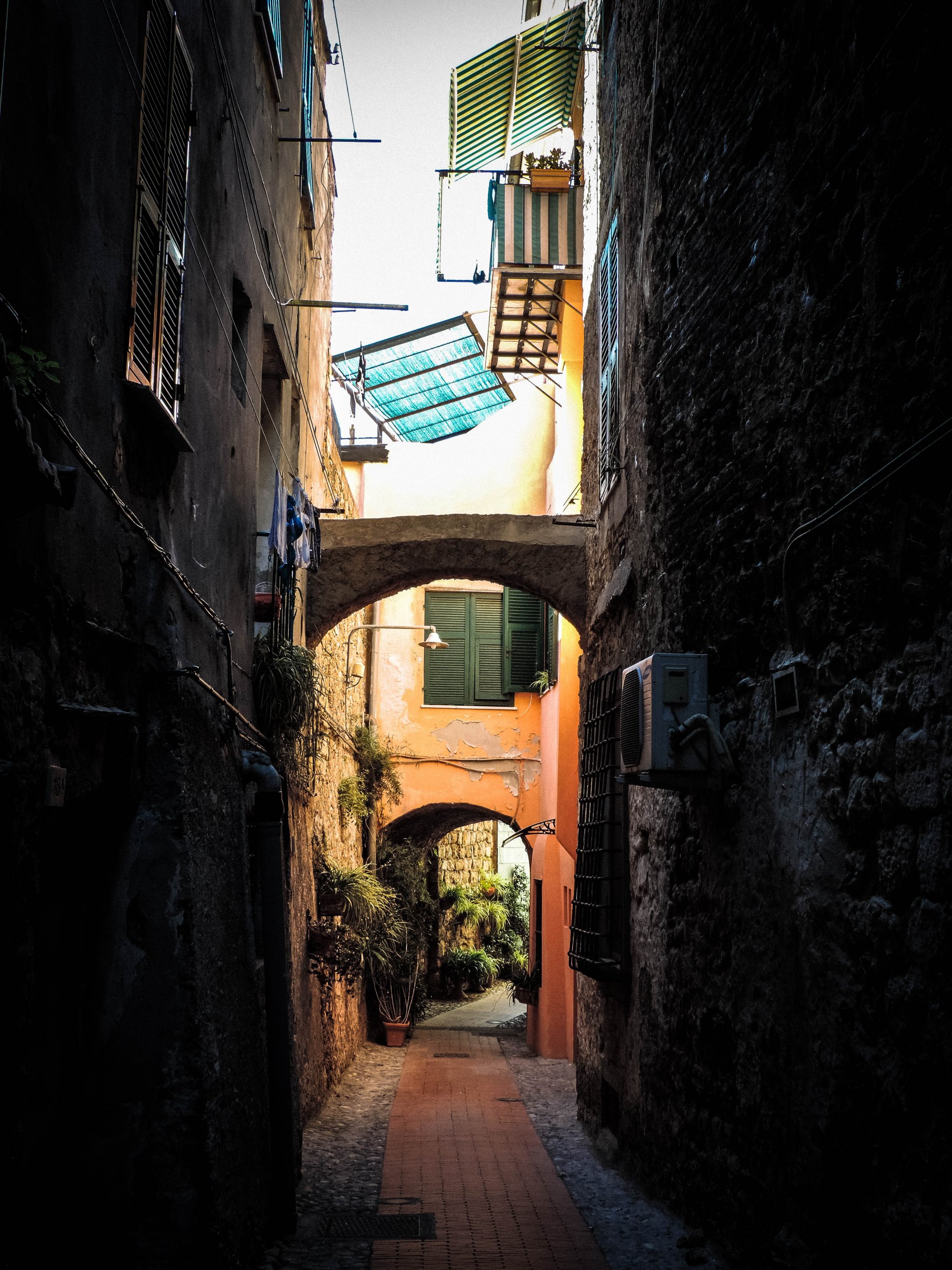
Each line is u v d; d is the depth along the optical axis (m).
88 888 4.06
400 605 17.23
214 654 5.41
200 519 5.23
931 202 3.12
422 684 17.08
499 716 17.05
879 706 3.45
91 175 3.52
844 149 3.74
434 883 20.45
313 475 10.81
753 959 4.62
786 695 4.23
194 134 5.00
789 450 4.29
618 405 8.26
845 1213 3.62
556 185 11.86
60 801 3.16
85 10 3.42
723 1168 4.94
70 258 3.34
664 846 6.24
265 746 7.25
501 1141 8.38
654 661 5.12
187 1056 4.02
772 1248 4.27
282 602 7.72
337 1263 5.07
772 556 4.47
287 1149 5.56
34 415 2.99
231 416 6.11
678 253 6.05
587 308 10.34
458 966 20.38
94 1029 3.99
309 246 10.09
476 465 17.34
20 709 2.90
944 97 3.02
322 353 11.62
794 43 4.21
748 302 4.81
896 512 3.34
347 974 11.34
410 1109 9.81
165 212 4.29
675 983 5.91
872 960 3.46
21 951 2.93
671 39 6.21
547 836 14.56
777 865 4.35
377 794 14.87
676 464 6.03
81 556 3.49
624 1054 7.25
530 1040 14.92
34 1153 3.54
